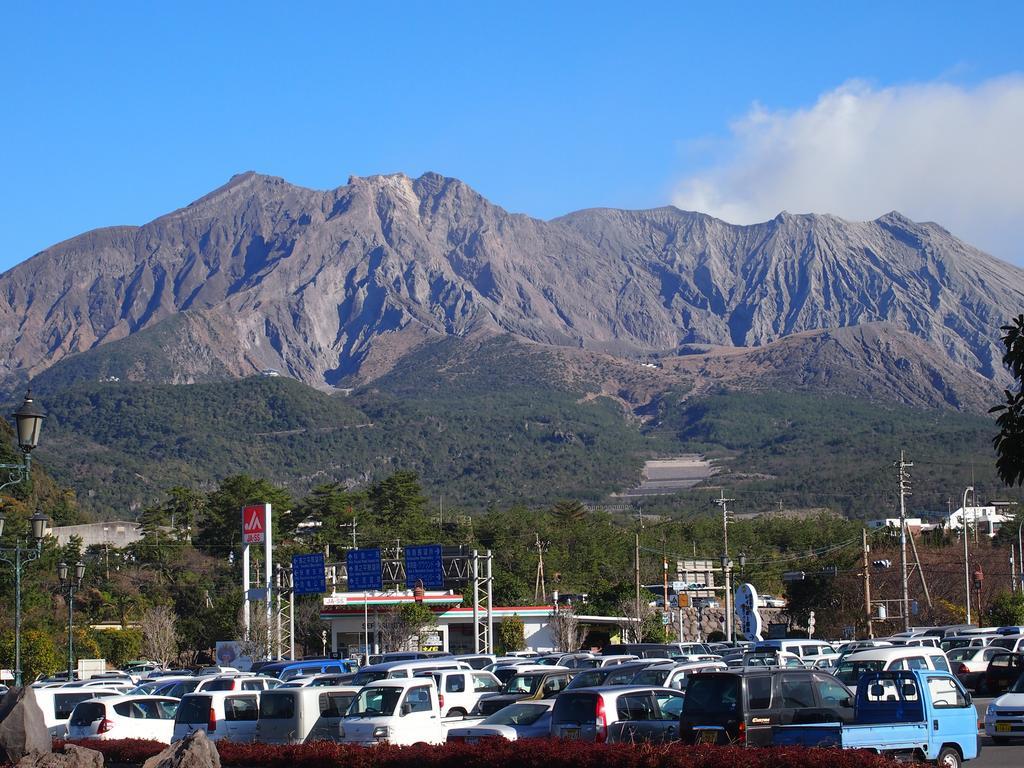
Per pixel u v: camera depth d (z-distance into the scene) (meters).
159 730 33.84
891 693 24.02
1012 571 93.38
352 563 79.62
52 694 37.41
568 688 29.94
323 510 133.12
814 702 23.98
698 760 20.69
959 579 95.19
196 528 140.88
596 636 92.31
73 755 24.33
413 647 83.12
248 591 81.75
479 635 89.38
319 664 49.59
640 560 131.25
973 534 116.69
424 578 78.50
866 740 22.45
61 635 86.06
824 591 96.94
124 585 112.12
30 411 28.97
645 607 92.12
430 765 24.23
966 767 24.84
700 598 103.50
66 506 149.62
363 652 80.62
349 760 25.61
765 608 98.25
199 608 106.75
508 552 129.75
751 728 23.06
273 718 30.81
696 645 51.38
